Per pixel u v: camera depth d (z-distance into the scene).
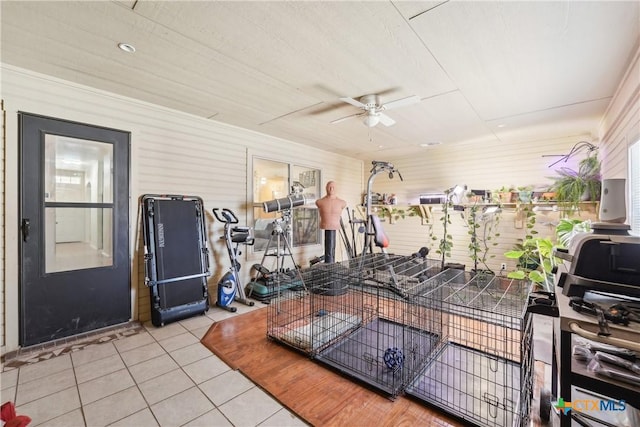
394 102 2.82
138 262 3.32
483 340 2.79
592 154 4.03
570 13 1.77
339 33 2.01
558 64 2.36
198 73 2.60
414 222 5.82
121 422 1.77
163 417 1.81
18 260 2.59
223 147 4.07
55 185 2.79
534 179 4.53
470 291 2.26
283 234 4.40
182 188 3.66
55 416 1.81
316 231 5.67
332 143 5.12
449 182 5.43
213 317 3.47
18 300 2.59
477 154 5.09
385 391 2.01
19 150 2.59
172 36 2.06
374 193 6.25
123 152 3.19
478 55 2.26
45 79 2.69
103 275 3.07
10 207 2.55
